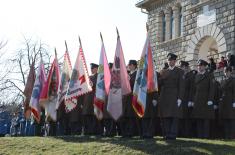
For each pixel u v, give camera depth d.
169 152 11.80
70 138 14.78
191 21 28.44
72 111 16.34
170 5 30.84
